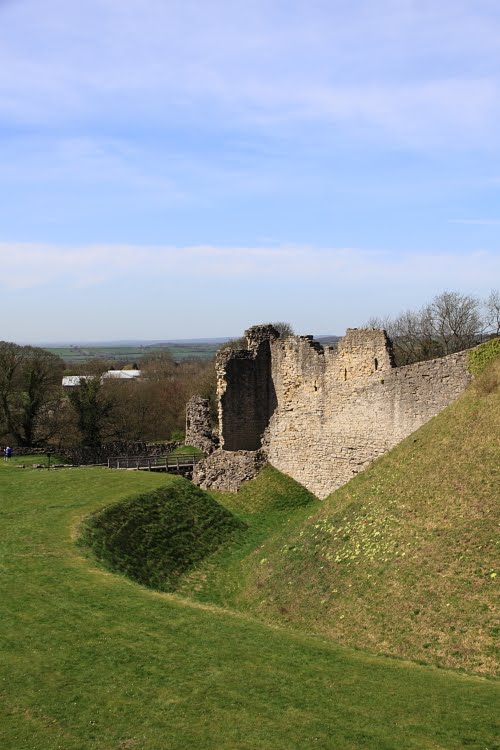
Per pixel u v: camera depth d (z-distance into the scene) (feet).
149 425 320.70
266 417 176.55
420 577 80.74
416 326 282.36
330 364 151.23
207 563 114.83
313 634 78.38
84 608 78.33
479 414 103.50
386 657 70.38
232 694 59.62
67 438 252.62
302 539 104.58
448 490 93.09
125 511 122.01
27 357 250.57
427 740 52.65
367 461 142.41
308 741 52.70
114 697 58.75
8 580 87.40
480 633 69.77
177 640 70.69
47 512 120.88
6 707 57.00
